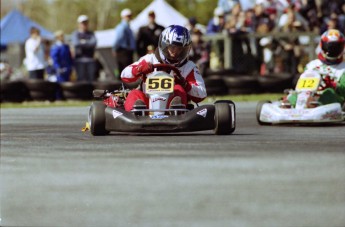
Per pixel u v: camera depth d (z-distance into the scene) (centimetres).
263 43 7069
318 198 1752
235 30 6925
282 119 3519
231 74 6800
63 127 3703
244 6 7731
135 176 2022
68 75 6600
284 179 1952
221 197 1797
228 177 1994
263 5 7019
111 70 9638
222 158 2261
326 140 2772
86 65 6469
